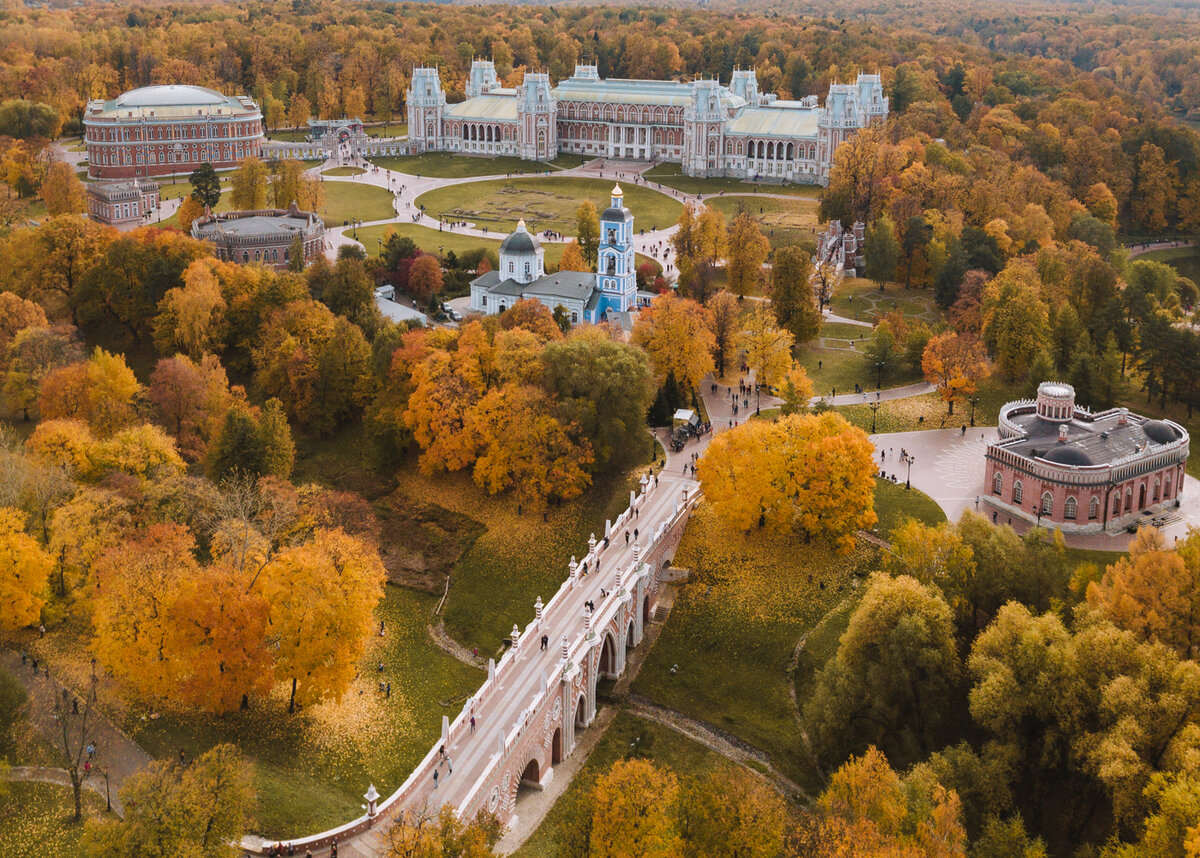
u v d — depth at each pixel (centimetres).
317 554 13625
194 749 12550
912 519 16062
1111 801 12450
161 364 19725
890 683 13475
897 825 11225
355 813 11688
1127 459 17825
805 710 14212
